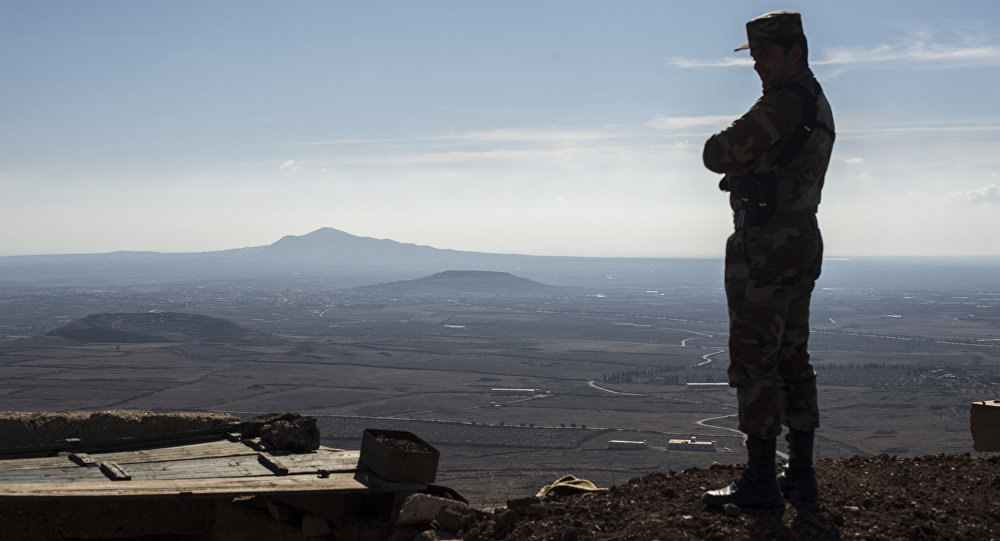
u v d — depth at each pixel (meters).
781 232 6.09
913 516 5.74
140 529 7.31
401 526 6.27
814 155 6.15
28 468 6.95
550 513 6.11
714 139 6.28
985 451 7.98
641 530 5.59
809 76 6.32
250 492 6.16
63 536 7.03
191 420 8.32
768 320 6.09
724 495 6.02
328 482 6.57
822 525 5.63
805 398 6.40
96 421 8.05
